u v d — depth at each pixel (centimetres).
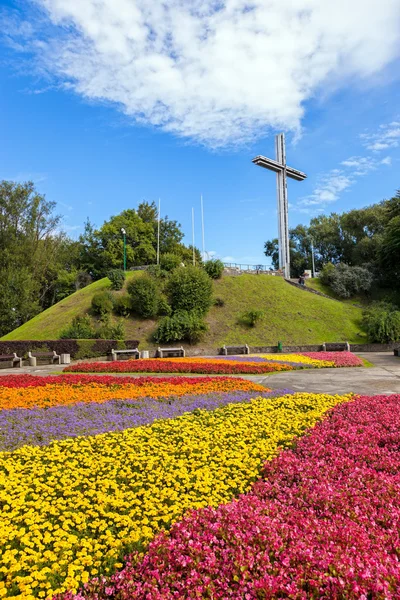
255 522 356
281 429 718
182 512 426
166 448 631
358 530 337
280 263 4947
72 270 5506
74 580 323
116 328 2862
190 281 3291
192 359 2202
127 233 5678
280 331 3281
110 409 901
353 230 6444
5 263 4453
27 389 1129
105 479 514
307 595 267
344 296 4541
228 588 280
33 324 3291
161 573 310
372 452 561
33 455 614
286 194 5038
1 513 429
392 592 258
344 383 1334
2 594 306
